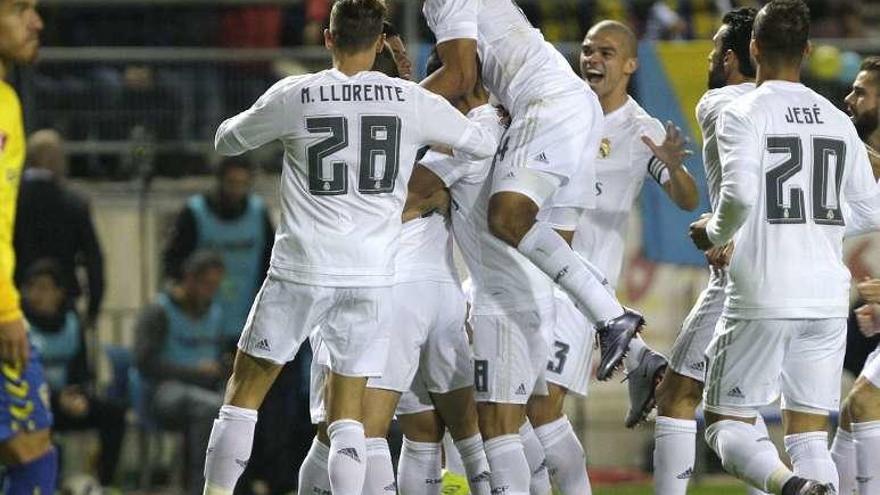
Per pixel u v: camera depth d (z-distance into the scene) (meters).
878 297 27.23
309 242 24.56
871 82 28.12
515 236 25.92
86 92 46.16
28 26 22.75
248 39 50.50
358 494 24.64
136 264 46.06
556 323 28.69
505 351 26.58
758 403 25.25
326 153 24.47
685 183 29.73
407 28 44.09
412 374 26.47
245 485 40.12
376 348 24.94
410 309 26.25
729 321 25.22
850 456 27.81
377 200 24.73
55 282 40.19
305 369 40.12
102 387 44.44
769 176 24.73
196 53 46.25
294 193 24.80
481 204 26.73
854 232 26.42
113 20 50.53
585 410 46.28
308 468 26.92
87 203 41.88
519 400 26.69
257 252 43.16
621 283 44.81
